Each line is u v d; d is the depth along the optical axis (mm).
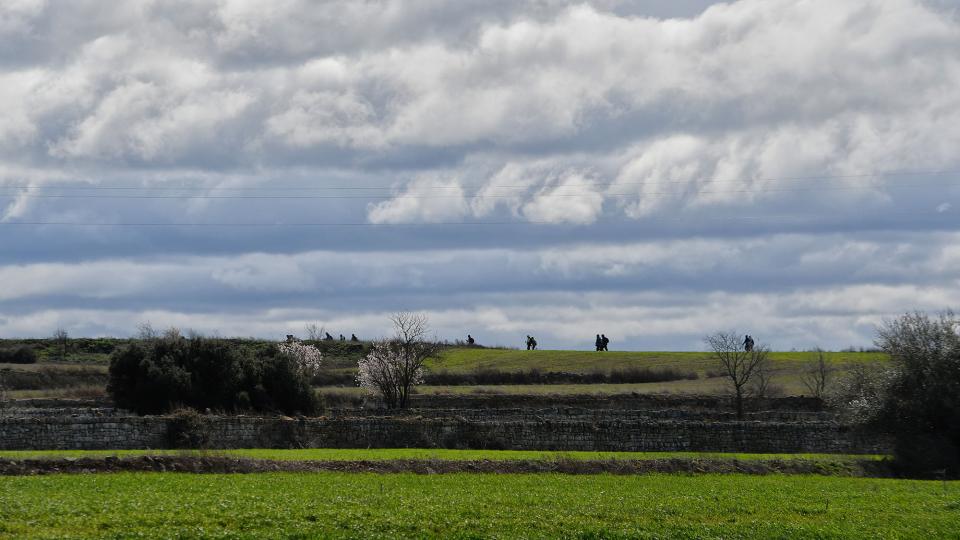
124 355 115375
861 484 80188
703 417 116875
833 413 119125
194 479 67750
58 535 49531
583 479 77062
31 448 86688
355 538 53000
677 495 69938
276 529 53438
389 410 118062
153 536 50562
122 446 88812
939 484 82125
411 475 75812
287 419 94812
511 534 55750
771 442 102688
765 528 60500
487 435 98250
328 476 72562
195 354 116750
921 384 96000
